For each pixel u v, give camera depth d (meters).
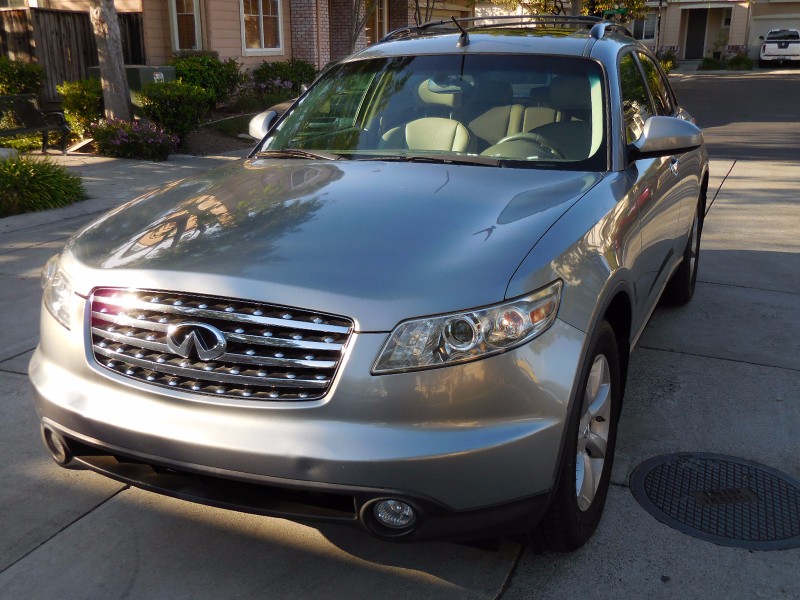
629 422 3.92
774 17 44.97
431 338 2.30
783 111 20.78
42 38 14.44
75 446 2.71
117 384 2.54
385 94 4.01
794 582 2.75
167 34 16.98
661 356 4.75
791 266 6.68
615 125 3.58
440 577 2.78
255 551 2.93
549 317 2.46
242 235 2.69
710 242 7.49
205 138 13.77
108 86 12.21
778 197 9.57
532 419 2.40
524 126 3.66
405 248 2.53
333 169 3.40
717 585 2.74
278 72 18.67
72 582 2.76
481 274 2.41
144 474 2.62
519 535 2.78
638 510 3.17
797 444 3.71
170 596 2.69
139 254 2.66
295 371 2.37
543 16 4.72
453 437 2.31
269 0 19.11
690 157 4.84
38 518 3.12
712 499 3.25
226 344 2.40
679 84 30.94
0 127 11.00
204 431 2.39
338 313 2.30
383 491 2.29
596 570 2.82
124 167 11.18
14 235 7.46
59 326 2.72
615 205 3.12
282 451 2.31
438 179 3.17
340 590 2.72
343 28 22.50
